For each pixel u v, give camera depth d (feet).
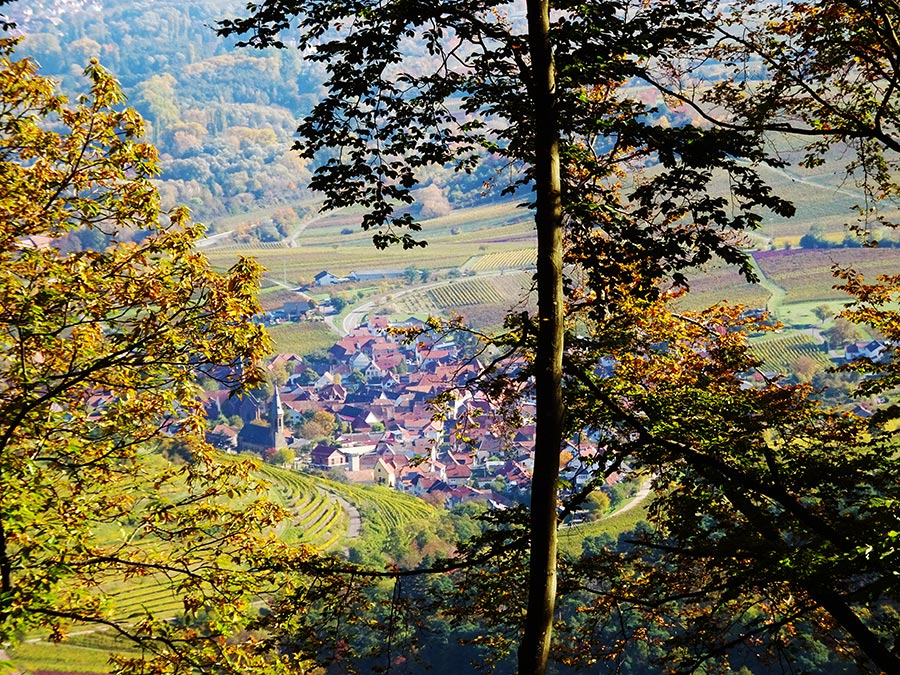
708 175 41.39
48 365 47.21
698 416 45.78
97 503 48.52
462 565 43.45
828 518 44.27
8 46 47.60
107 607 45.83
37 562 43.68
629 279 47.26
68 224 48.57
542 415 35.68
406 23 38.93
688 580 49.14
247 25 39.47
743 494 44.32
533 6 37.29
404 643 46.06
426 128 42.37
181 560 47.93
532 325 37.11
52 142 48.88
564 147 43.16
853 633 38.70
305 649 43.21
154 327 47.14
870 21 45.98
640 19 40.60
